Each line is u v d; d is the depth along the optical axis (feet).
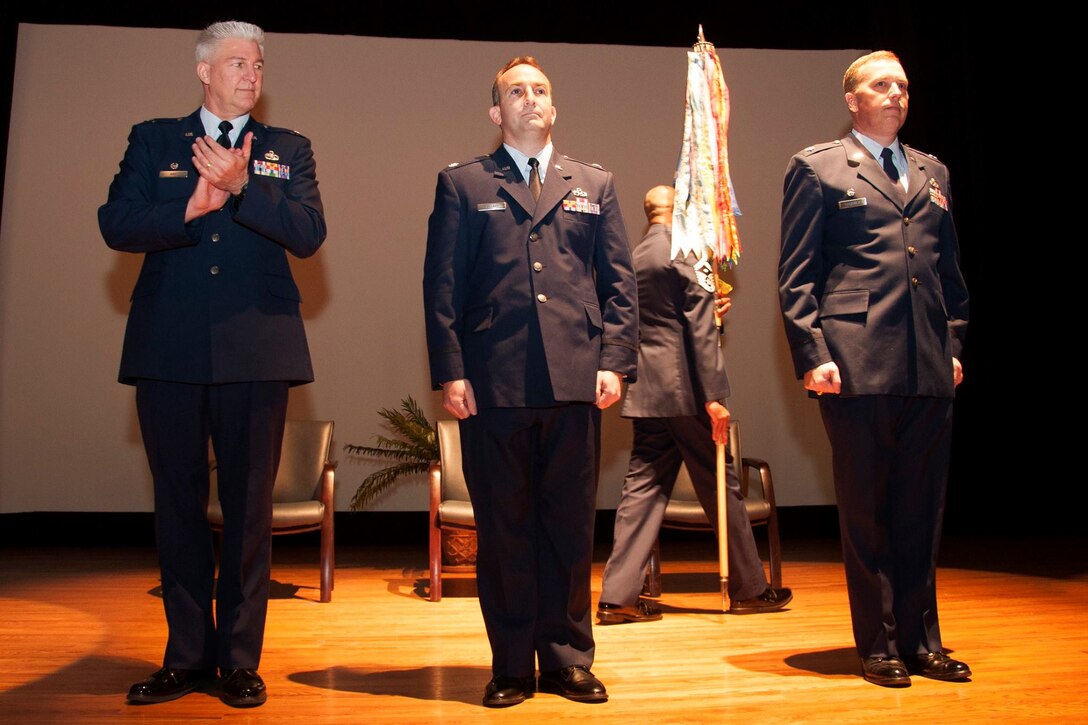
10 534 22.20
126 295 22.81
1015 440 22.94
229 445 8.64
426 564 19.43
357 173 23.45
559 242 8.61
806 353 9.08
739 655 10.36
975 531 23.21
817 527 23.47
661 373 13.07
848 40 24.00
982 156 22.71
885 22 23.02
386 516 23.00
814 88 24.00
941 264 9.69
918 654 9.30
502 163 8.83
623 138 23.76
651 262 13.30
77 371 22.58
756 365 23.49
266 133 9.06
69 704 8.38
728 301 13.80
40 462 22.39
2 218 22.61
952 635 11.18
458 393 8.38
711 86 13.75
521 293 8.44
